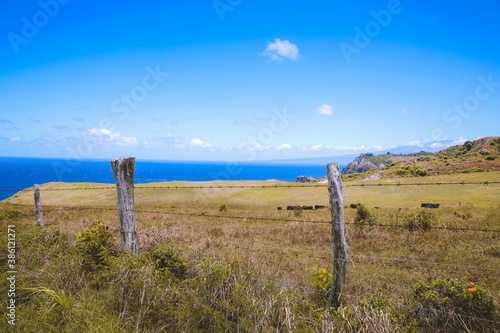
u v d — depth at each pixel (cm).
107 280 424
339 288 376
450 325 348
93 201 3753
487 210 1569
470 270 634
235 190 4791
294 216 2005
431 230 1052
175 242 798
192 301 366
